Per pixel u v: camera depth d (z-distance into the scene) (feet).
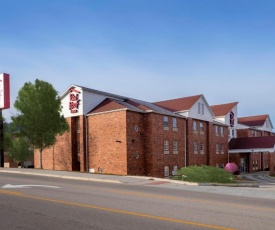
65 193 45.88
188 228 26.73
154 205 37.65
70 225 27.02
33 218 29.45
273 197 50.44
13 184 55.52
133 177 77.46
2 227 26.30
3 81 104.12
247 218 31.07
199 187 63.98
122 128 115.96
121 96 140.46
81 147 124.47
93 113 123.65
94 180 71.56
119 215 31.30
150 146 122.42
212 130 167.43
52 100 114.62
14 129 111.96
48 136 112.16
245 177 156.25
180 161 138.51
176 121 138.92
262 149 178.19
